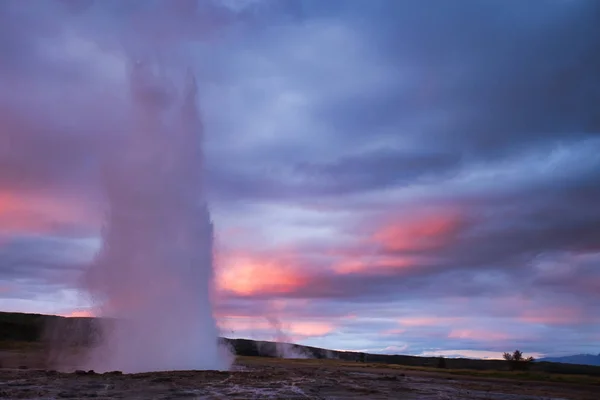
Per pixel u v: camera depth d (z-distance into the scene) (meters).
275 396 22.28
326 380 30.31
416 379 37.28
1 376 26.80
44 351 57.78
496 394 29.05
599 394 33.69
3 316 98.12
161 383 24.97
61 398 20.05
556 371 80.81
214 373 30.47
